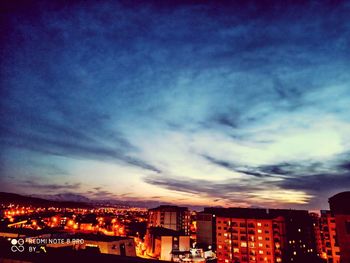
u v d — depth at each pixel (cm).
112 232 16212
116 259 1384
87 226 16125
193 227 19325
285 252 10212
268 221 10388
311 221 12044
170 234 11175
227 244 10875
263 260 10188
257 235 10456
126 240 6059
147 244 12144
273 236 10288
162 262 1354
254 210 11919
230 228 10938
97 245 5494
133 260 1380
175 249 10762
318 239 12100
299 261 10494
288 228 10650
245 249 10531
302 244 11106
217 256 11019
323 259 11325
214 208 13750
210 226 13200
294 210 11981
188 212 17088
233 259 10650
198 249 10550
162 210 16412
